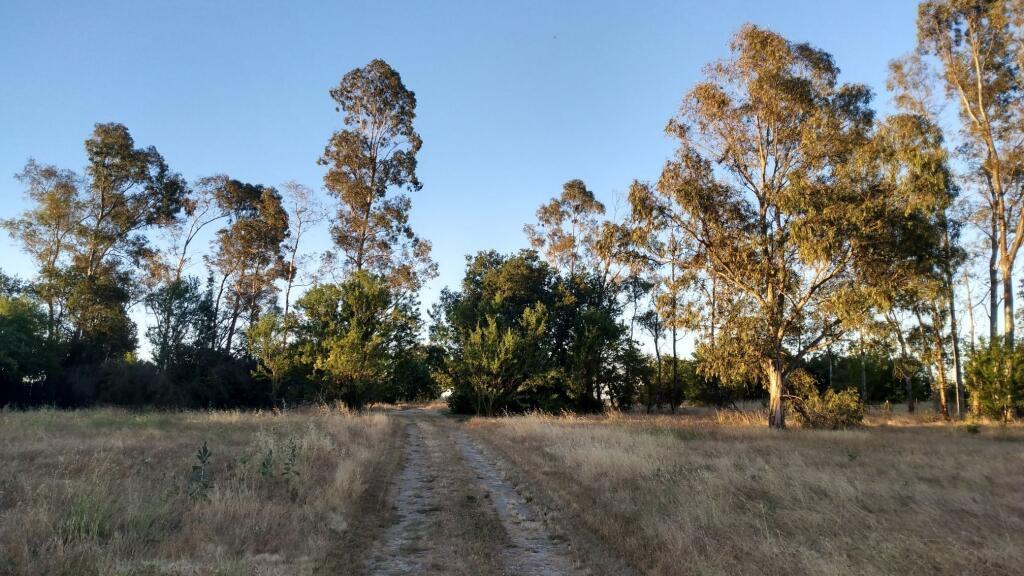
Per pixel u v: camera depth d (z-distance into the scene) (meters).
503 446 18.80
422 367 45.62
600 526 8.47
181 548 6.65
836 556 6.48
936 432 25.03
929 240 25.06
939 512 9.05
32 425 18.73
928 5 32.25
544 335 44.50
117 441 14.85
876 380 55.56
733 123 29.50
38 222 40.91
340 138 42.94
